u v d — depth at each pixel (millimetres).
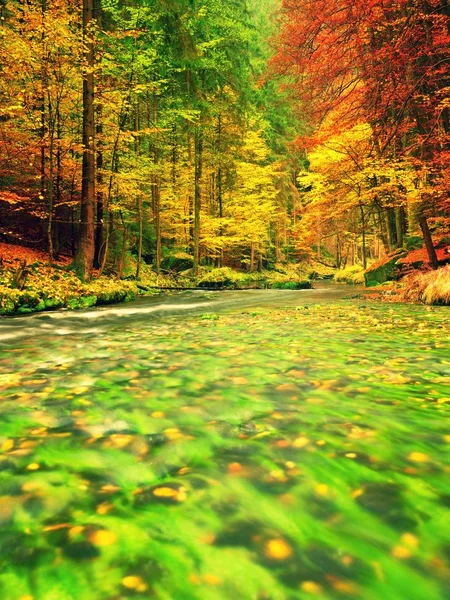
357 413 2604
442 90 11492
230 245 31547
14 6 12289
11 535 1387
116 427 2424
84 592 1121
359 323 7180
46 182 15844
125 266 19484
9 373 3832
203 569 1212
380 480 1751
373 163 14859
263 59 33969
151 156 20281
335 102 15242
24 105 12562
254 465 1904
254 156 32188
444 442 2143
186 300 13906
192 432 2330
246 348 4945
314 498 1618
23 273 10312
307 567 1225
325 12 13758
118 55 15266
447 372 3656
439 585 1154
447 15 12273
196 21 20516
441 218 14211
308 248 41312
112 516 1499
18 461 1968
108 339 5949
